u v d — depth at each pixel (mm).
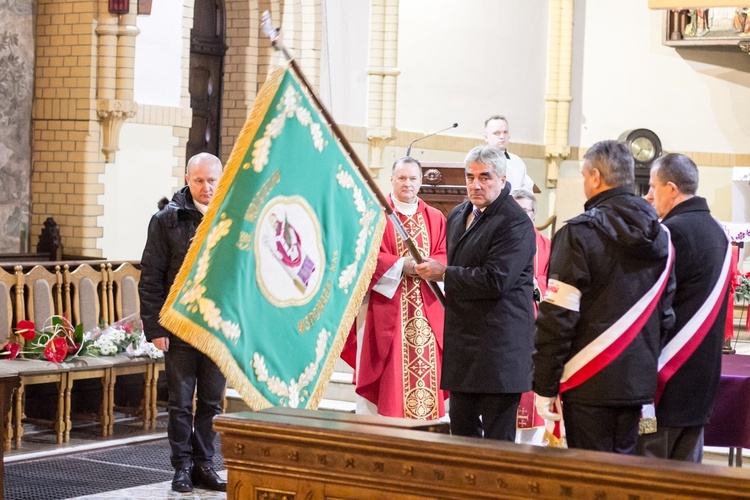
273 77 3789
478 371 4750
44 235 9523
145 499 5777
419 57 13055
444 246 6129
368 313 6062
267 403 3729
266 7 11375
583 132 16422
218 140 11523
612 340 3764
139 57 9641
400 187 6102
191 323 3504
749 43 15180
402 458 2604
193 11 10477
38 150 9648
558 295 3775
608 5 16281
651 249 3754
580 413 3805
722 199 16031
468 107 14164
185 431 5996
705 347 4184
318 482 2734
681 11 15750
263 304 3742
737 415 5012
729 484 2244
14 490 5941
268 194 3773
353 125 12086
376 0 12258
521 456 2449
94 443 7223
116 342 7516
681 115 16094
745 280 8008
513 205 4832
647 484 2324
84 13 9367
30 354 7270
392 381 6008
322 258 4027
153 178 9906
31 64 9586
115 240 9617
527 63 15594
